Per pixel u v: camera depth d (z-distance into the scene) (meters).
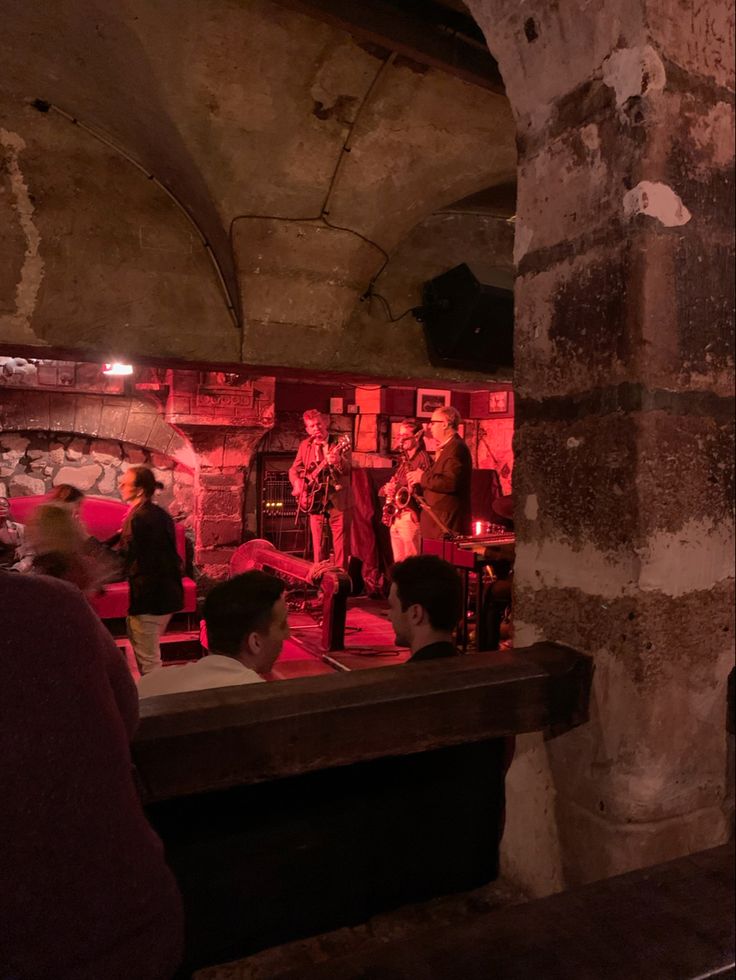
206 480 7.13
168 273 3.37
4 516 6.30
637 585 1.36
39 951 0.71
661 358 1.37
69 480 6.97
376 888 1.56
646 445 1.36
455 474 5.11
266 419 7.14
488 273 3.93
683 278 1.40
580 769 1.50
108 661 0.83
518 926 0.85
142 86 2.74
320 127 2.95
